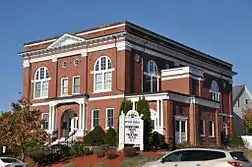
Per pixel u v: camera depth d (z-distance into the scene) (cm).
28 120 3881
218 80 6469
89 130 4909
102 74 4950
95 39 5000
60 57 5353
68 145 4138
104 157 3494
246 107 8081
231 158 2050
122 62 4791
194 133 4769
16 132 3809
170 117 4459
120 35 4819
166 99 4462
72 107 5056
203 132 4975
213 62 6362
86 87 5050
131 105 4381
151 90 5128
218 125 5262
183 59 5750
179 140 4588
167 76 5256
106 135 4284
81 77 5119
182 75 5131
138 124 3725
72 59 5244
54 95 5316
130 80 4822
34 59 5603
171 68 5472
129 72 4822
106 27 4966
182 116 4669
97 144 4325
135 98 4631
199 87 5322
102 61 4975
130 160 3247
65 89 5247
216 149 2127
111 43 4912
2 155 4131
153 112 4509
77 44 5166
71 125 5153
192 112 4812
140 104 4178
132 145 3700
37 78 5538
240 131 7988
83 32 5159
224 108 6506
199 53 6053
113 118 4759
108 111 4822
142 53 5047
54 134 5022
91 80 5028
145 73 5056
